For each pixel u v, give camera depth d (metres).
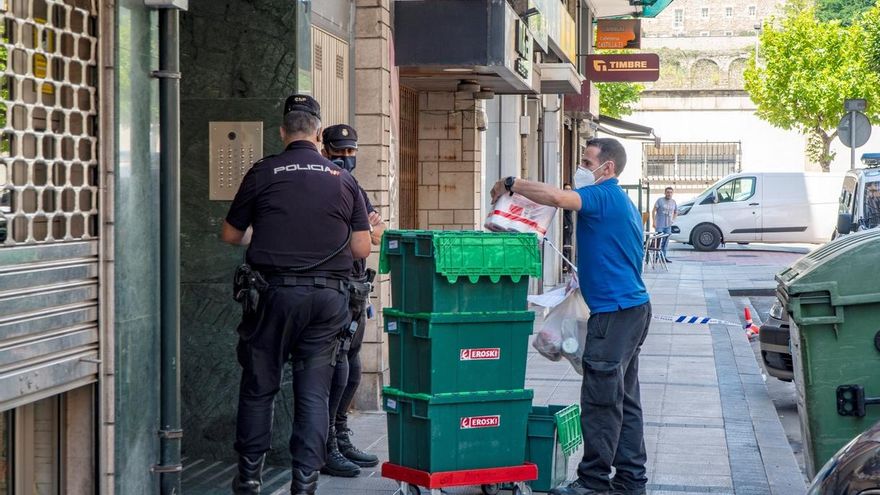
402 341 6.36
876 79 44.66
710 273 26.50
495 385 6.35
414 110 12.95
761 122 51.12
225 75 7.32
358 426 8.83
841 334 5.96
